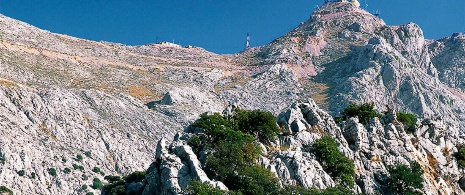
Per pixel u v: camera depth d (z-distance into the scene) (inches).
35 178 6939.0
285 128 4197.8
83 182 7278.5
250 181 3452.3
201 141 3848.4
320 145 4020.7
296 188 3503.9
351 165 4003.4
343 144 4234.7
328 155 3983.8
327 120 4330.7
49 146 7751.0
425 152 4566.9
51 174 7170.3
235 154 3607.3
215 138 3853.3
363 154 4249.5
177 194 3302.2
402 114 4830.2
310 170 3759.8
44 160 7352.4
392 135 4429.1
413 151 4429.1
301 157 3828.7
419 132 4736.7
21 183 6742.1
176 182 3368.6
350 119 4404.5
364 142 4303.6
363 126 4451.3
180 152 3595.0
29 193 6712.6
